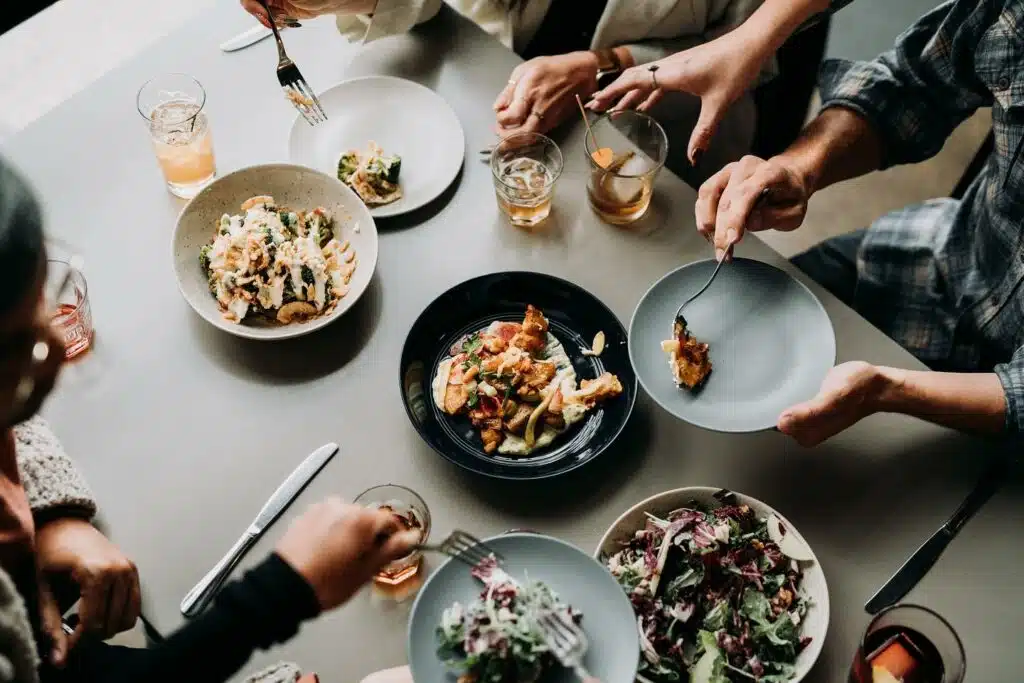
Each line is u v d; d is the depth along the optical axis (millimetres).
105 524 1110
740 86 1447
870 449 1174
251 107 1486
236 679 1009
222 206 1341
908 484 1147
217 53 1542
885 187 2561
